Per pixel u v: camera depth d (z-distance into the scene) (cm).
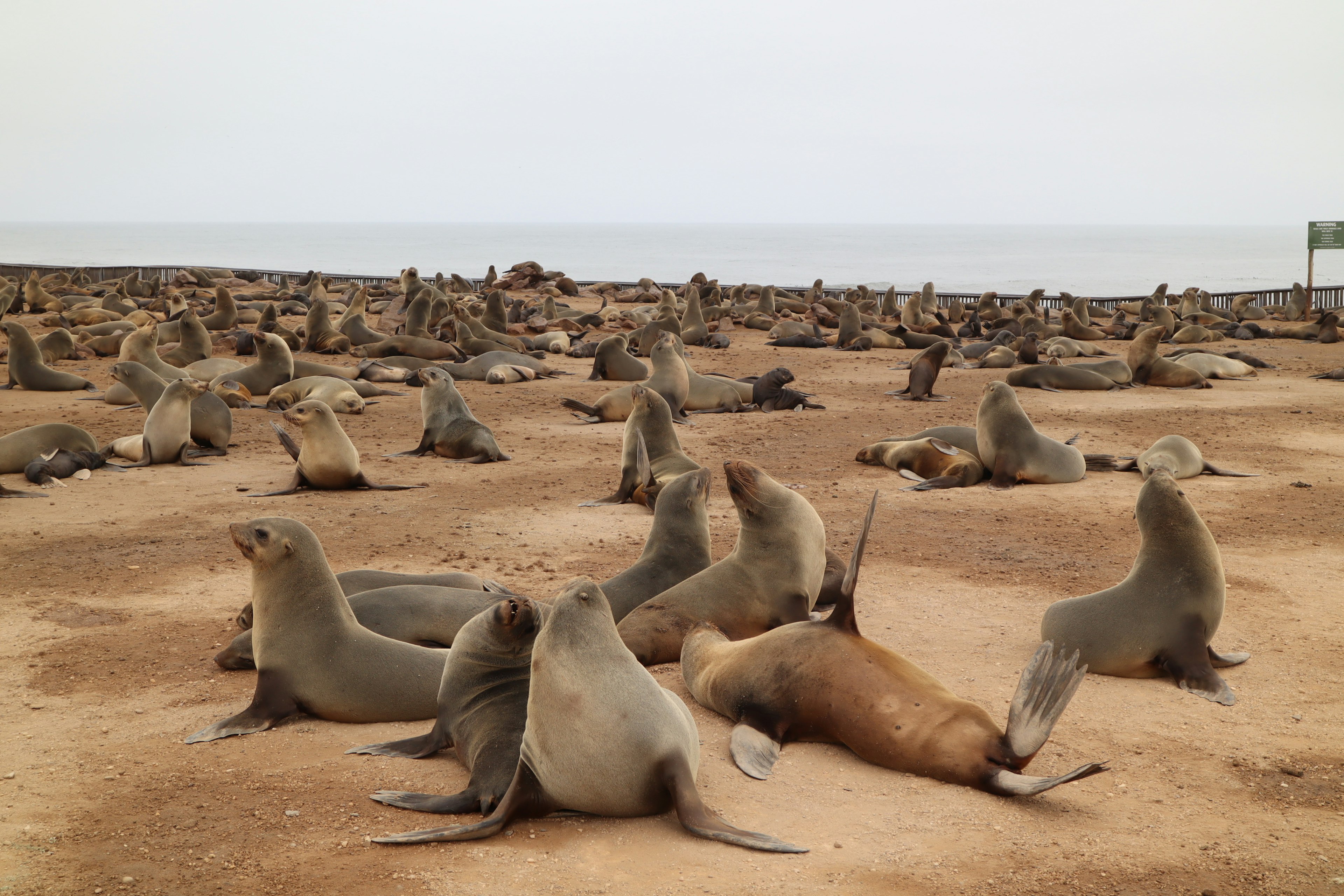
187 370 1995
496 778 458
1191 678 614
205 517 1048
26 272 5403
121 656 663
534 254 18512
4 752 520
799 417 1788
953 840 427
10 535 970
